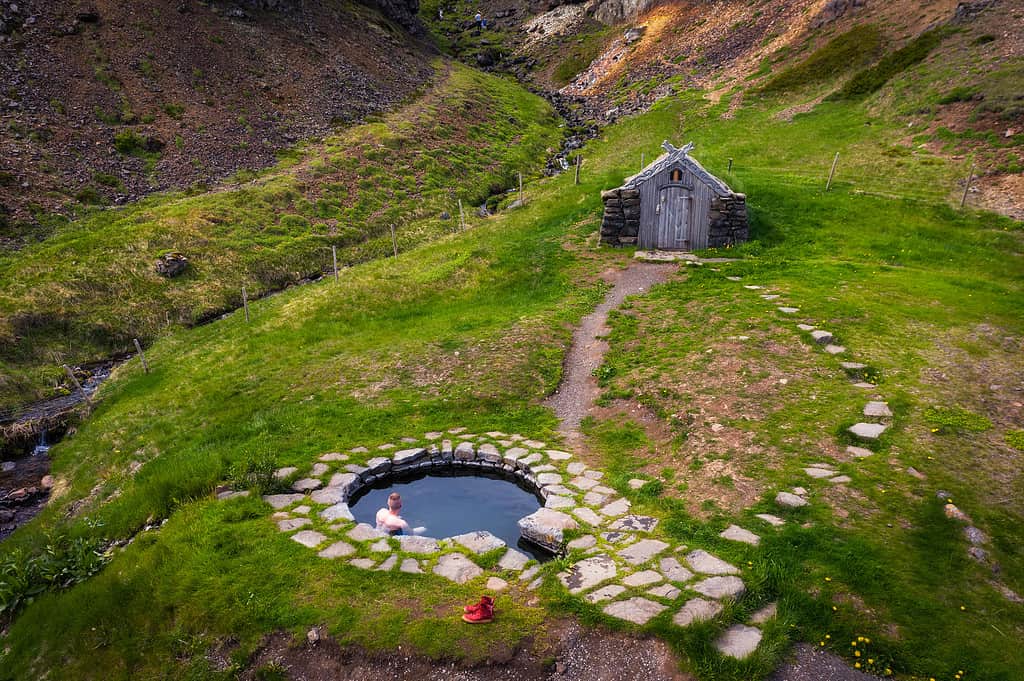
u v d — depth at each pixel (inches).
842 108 1731.1
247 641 328.2
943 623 292.0
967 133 1299.2
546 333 737.6
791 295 732.0
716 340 635.5
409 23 3447.3
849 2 2249.0
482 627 313.4
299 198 1515.7
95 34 1820.9
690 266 912.3
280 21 2458.2
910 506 366.9
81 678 337.4
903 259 906.7
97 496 557.3
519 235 1187.9
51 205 1294.3
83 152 1478.8
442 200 1653.5
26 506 625.6
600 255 1018.7
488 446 516.1
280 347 818.2
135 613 363.9
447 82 2790.4
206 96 1868.8
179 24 2057.1
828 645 289.6
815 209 1114.7
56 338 970.1
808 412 481.7
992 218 1025.5
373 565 368.2
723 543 356.2
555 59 3708.2
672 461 458.9
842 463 413.1
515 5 4731.8
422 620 322.0
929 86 1535.4
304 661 315.9
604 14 3912.4
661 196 1007.0
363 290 979.3
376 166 1740.9
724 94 2223.2
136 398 789.9
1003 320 635.5
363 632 318.7
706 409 514.0
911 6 2006.6
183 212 1348.4
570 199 1362.0
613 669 288.7
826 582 319.0
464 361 692.1
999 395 482.3
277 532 406.3
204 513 439.5
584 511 413.1
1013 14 1624.0
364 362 725.9
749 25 2704.2
